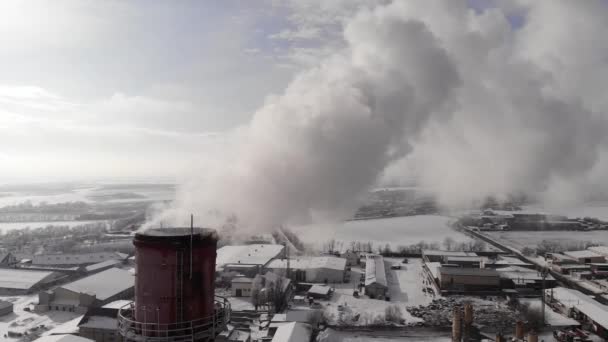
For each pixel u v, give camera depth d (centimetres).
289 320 4469
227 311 1134
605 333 4262
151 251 988
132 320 1041
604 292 5712
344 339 4212
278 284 5359
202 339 1006
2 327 4572
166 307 982
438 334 4322
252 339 4206
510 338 4131
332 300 5566
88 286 5428
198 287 1014
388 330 4450
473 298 5547
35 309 5138
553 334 4319
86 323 4109
